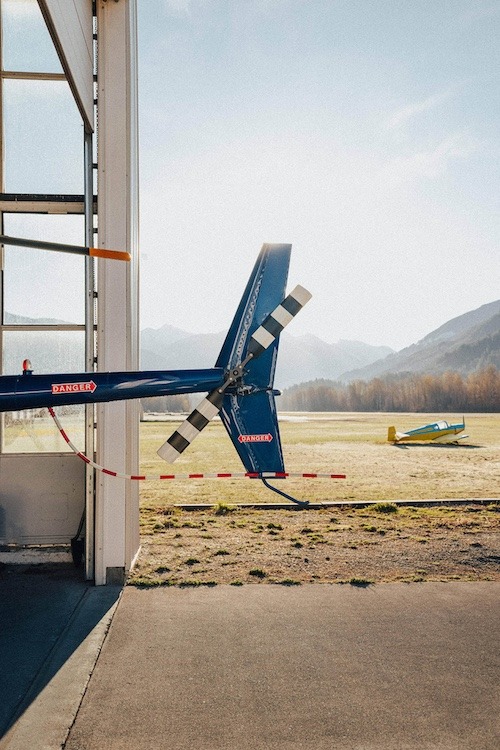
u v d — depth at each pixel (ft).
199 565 20.04
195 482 43.32
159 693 11.21
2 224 20.65
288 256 15.88
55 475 20.45
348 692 11.25
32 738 9.72
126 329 18.74
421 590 17.43
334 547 22.65
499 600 16.55
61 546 20.56
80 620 14.90
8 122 20.68
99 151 18.78
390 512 29.94
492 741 9.67
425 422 185.68
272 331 15.39
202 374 15.30
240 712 10.52
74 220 20.76
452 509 30.68
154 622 14.83
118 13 18.94
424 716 10.40
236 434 15.43
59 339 20.76
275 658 12.74
